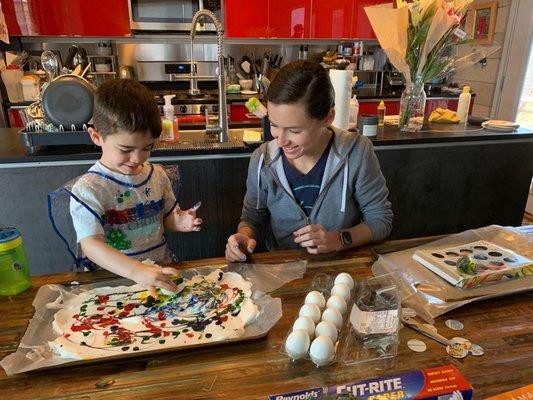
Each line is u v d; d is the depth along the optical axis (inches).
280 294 33.4
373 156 47.9
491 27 138.8
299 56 157.9
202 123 91.0
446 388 23.0
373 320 29.0
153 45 146.5
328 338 26.6
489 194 87.8
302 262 38.5
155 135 39.0
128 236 43.1
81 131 61.9
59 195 40.6
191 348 26.9
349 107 72.5
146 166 45.3
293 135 38.7
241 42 151.9
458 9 75.7
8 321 30.1
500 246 40.2
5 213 63.4
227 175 69.9
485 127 87.5
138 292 33.4
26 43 140.0
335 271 37.2
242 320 29.7
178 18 135.5
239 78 154.1
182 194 69.1
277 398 22.6
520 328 29.5
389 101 144.8
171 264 38.1
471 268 34.9
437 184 83.0
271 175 47.1
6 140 71.9
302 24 142.9
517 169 87.4
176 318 30.1
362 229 43.3
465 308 31.8
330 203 47.6
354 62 156.2
